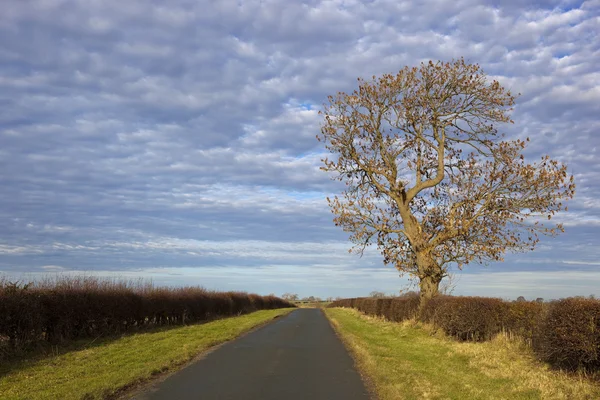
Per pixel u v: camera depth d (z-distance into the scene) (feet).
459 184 73.77
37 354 42.68
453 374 34.35
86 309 55.06
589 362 31.71
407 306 81.20
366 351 45.19
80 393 26.30
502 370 35.01
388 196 82.23
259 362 40.32
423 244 74.28
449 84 74.90
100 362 38.55
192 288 100.17
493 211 69.41
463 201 71.41
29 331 43.93
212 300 110.22
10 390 27.94
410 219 78.48
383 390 28.58
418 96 76.07
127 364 37.40
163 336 59.98
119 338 57.26
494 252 68.49
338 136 79.87
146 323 74.69
